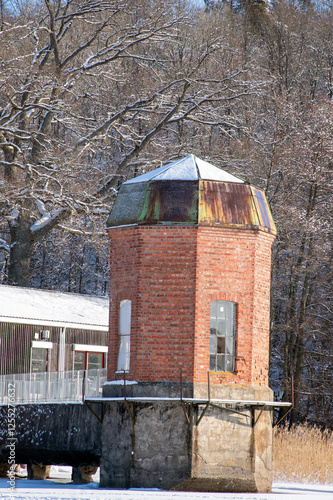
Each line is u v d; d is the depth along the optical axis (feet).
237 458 94.68
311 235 209.15
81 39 245.24
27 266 216.33
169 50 256.52
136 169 254.27
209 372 94.79
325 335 219.82
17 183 203.72
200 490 92.58
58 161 208.54
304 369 241.14
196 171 102.47
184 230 97.50
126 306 101.86
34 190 198.39
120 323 102.17
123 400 93.91
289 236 208.74
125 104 237.25
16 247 215.51
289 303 213.66
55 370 164.45
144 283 97.91
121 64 253.03
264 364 100.83
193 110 231.50
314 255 208.85
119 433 96.68
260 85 223.30
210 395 93.81
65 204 205.05
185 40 254.06
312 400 228.02
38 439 113.60
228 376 96.43
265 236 101.86
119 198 104.83
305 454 136.67
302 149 205.46
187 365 95.09
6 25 211.00
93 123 243.60
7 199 197.26
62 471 135.33
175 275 97.14
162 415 94.17
